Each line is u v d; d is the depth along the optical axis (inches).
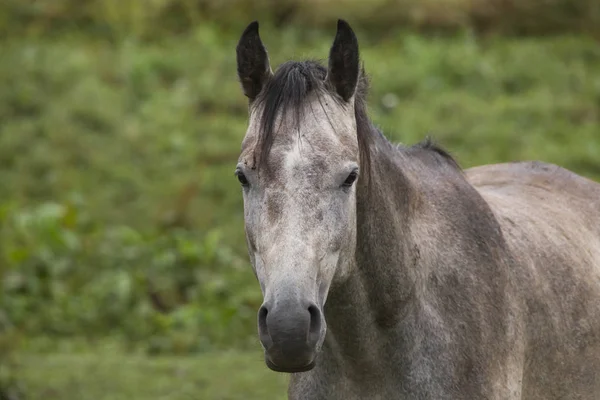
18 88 714.2
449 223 217.2
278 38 781.3
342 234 183.5
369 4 820.0
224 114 702.5
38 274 510.6
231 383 411.5
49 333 477.7
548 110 680.4
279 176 181.0
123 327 481.4
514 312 217.0
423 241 210.7
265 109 186.2
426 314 207.6
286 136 183.3
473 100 695.7
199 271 515.8
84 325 483.2
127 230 542.6
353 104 193.3
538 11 812.6
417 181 218.4
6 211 555.8
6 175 629.9
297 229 178.4
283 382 410.6
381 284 202.2
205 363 437.1
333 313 202.8
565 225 248.1
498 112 677.3
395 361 207.2
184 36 815.1
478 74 730.2
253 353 453.4
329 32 804.0
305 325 171.2
